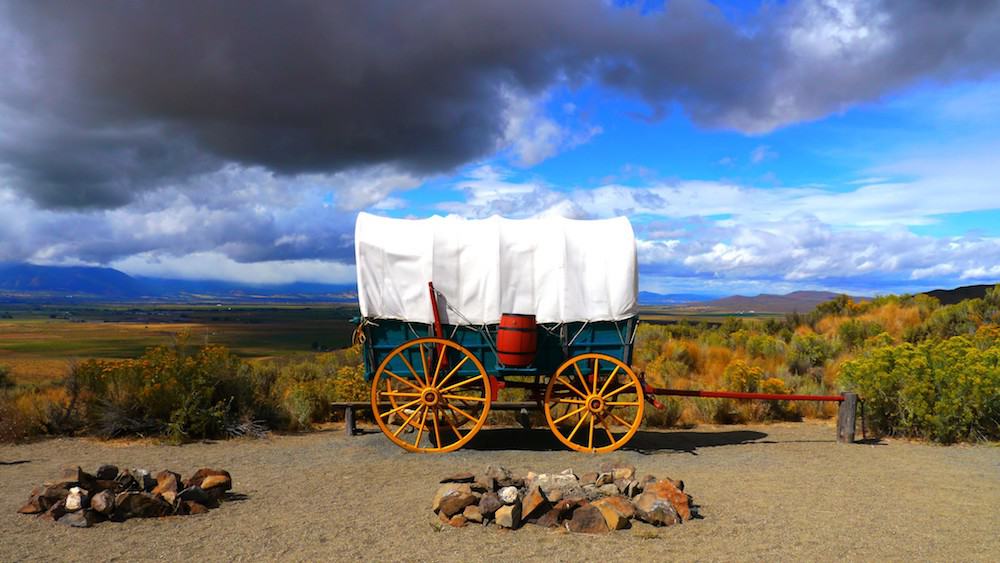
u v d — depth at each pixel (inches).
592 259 365.1
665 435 407.8
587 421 432.1
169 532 201.9
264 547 187.5
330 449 355.6
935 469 307.9
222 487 246.5
